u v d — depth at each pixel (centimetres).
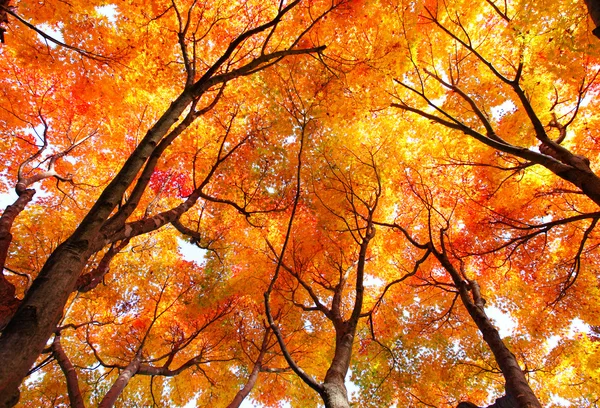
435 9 782
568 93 835
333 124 754
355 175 829
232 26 802
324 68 708
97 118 934
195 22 766
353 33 707
